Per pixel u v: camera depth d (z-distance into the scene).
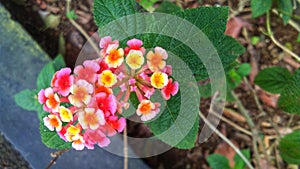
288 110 0.24
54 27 0.30
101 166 0.29
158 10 0.26
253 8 0.27
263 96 0.31
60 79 0.17
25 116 0.29
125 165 0.29
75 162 0.29
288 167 0.30
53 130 0.19
